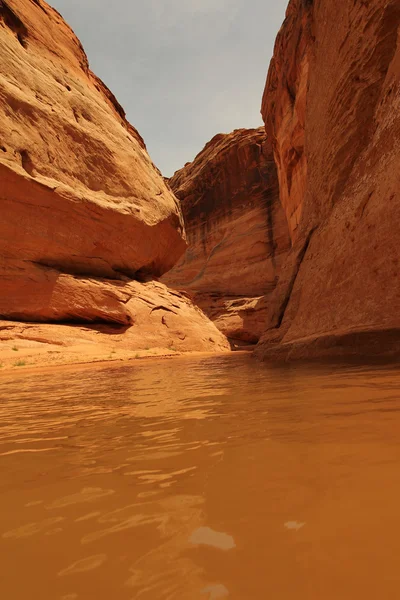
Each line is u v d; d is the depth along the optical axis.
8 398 5.65
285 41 23.19
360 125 9.66
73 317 20.30
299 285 11.99
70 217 20.48
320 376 4.96
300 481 1.61
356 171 9.46
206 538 1.22
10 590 1.01
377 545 1.09
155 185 27.84
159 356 17.52
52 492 1.77
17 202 18.30
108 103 28.78
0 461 2.35
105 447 2.53
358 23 10.00
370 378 4.27
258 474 1.74
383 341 6.09
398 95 7.77
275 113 27.72
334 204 10.59
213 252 46.62
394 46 8.84
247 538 1.19
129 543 1.24
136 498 1.62
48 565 1.13
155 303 24.03
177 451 2.27
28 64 20.64
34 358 14.77
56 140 20.45
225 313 39.88
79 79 24.89
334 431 2.31
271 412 3.10
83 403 4.71
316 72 14.12
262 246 41.44
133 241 24.44
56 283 19.48
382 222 6.97
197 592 0.94
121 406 4.25
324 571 0.98
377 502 1.36
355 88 10.01
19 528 1.41
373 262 7.13
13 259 18.61
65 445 2.66
